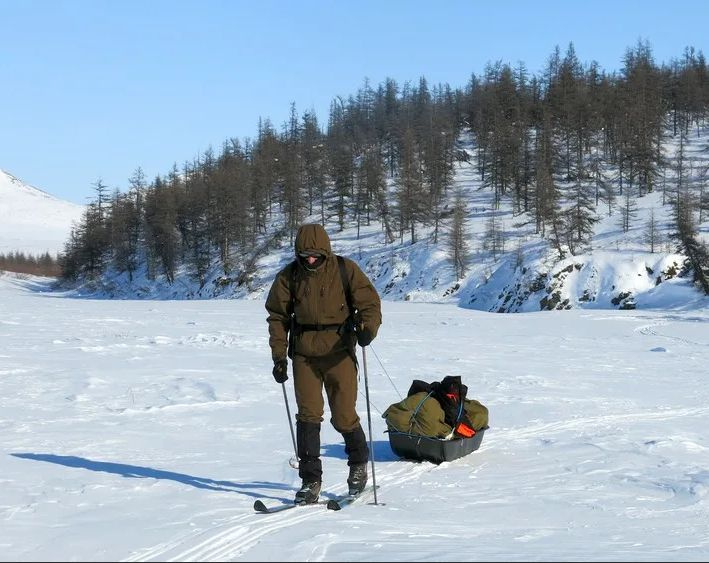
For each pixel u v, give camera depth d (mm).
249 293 84500
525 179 86562
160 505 4801
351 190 98500
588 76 122375
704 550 4051
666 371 16125
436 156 96875
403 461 6988
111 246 111812
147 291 98562
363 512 4863
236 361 15070
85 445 7047
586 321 33719
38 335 20047
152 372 12875
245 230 92938
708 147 99875
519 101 113750
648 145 86812
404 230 87625
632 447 7547
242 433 7965
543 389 12297
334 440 8031
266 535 4070
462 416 7109
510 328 29359
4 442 7074
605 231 73688
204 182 104062
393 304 51594
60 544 3816
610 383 13555
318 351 5164
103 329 22953
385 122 130875
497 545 4023
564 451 7387
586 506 5273
